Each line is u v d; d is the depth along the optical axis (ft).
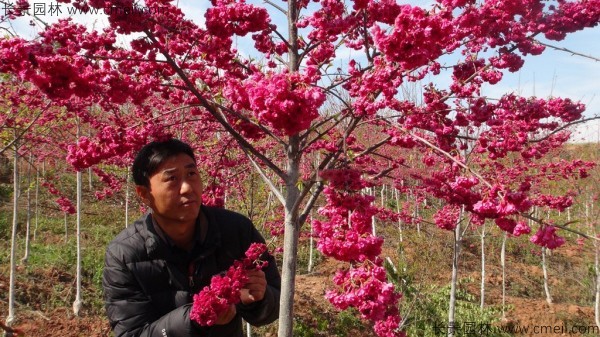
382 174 11.02
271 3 10.43
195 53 11.14
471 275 45.09
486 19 10.57
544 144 19.38
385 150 22.27
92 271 33.94
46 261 34.76
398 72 8.21
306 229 41.55
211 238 7.82
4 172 55.72
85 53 9.54
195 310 6.59
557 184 36.68
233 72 10.62
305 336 28.91
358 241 6.98
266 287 7.94
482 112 11.85
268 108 6.45
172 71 11.16
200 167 19.77
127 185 34.06
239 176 22.30
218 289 6.71
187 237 7.75
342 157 9.51
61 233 44.04
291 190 9.27
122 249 7.56
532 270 48.70
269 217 25.85
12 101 20.89
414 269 33.24
